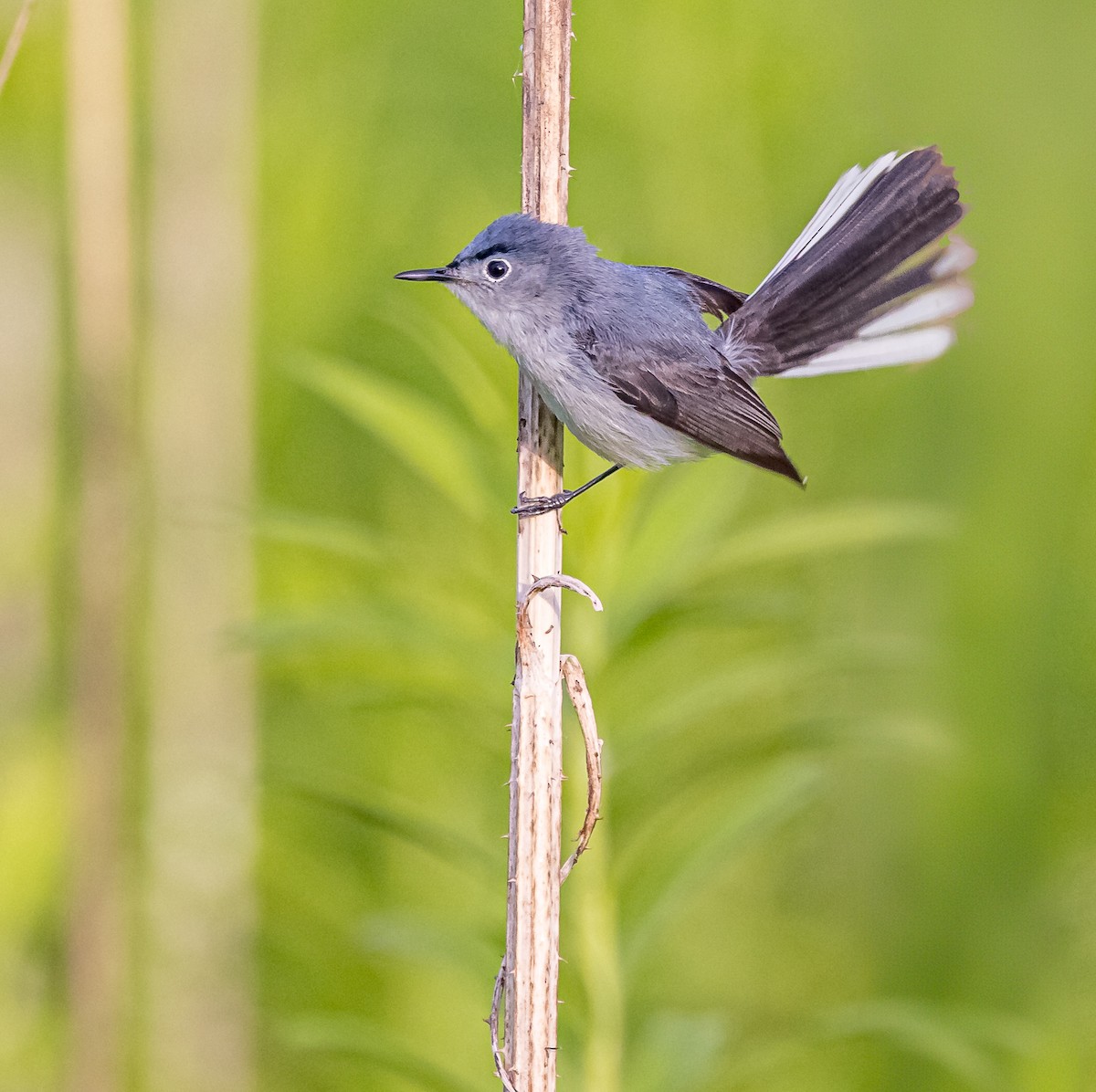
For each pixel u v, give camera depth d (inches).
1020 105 489.4
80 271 414.0
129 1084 414.0
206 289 444.8
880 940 443.2
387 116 454.0
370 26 453.1
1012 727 451.8
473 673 306.0
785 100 480.4
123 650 418.6
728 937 446.9
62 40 439.8
